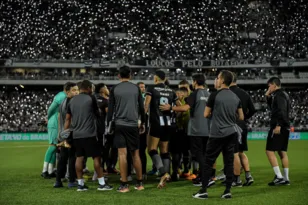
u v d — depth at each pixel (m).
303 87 52.91
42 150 21.45
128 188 7.92
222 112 7.12
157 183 9.15
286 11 57.31
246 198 7.13
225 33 55.66
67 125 8.39
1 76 48.78
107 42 54.03
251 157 16.50
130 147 7.98
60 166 8.48
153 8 58.22
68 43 53.09
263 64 50.75
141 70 52.09
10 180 9.57
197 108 8.59
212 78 51.03
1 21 52.91
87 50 52.59
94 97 8.19
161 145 8.79
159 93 8.62
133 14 57.94
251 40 54.56
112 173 11.02
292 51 52.19
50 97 48.34
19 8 54.62
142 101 8.17
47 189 8.21
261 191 7.90
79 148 8.02
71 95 8.93
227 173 7.17
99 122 8.73
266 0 59.03
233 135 7.14
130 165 9.66
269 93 9.08
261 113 45.69
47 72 51.75
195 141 8.59
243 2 59.22
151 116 8.59
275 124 8.70
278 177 8.70
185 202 6.76
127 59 51.41
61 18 54.81
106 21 56.53
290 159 15.66
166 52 53.47
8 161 14.91
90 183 9.16
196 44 54.22
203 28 56.25
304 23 54.84
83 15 56.47
